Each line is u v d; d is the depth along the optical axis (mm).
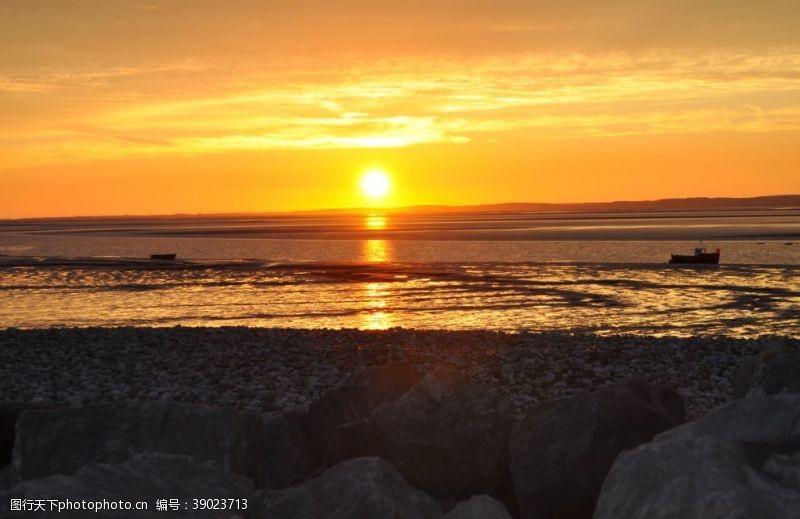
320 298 56125
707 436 6992
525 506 9312
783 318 44375
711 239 149250
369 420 10578
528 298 54562
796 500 6289
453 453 10133
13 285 67625
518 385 21516
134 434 9977
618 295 55875
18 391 21703
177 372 24391
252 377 23359
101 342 30922
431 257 110500
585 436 9422
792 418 7516
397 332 32781
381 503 7320
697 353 26344
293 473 10836
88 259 98125
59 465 9625
